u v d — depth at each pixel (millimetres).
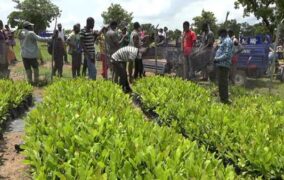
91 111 6559
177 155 4434
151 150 4480
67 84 10344
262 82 17266
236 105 10328
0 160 7355
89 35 14039
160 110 8750
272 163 5293
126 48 13414
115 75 13586
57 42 16500
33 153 4777
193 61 15102
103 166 4258
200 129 6965
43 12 35812
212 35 14883
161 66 17203
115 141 4895
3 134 8977
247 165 5609
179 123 7547
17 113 10477
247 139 6156
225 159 6121
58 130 5430
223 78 12086
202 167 4352
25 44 14773
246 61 17297
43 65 21688
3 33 15555
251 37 20672
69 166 4270
